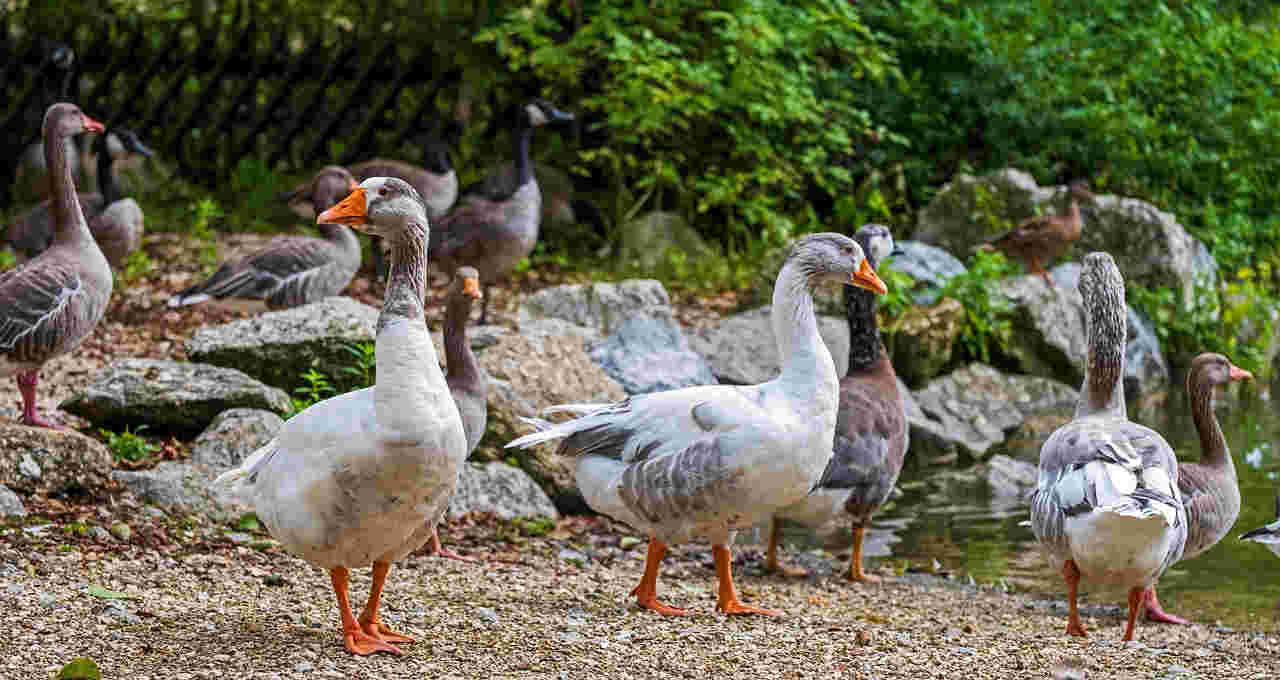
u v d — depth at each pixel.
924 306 13.91
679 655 5.98
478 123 18.03
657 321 12.12
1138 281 15.73
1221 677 6.04
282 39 19.14
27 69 21.53
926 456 12.06
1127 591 8.27
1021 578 8.55
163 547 7.39
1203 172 18.78
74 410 9.25
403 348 5.37
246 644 5.67
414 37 18.06
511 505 9.14
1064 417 13.23
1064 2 19.22
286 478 5.46
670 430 6.85
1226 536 9.33
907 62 18.70
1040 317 14.09
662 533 6.98
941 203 16.61
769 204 16.92
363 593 6.89
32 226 13.77
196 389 9.27
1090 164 18.31
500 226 12.85
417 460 5.34
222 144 19.77
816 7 17.14
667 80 15.71
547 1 16.88
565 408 7.31
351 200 5.49
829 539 9.55
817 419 6.86
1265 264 17.75
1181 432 12.41
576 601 7.08
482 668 5.55
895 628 6.95
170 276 14.36
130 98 20.19
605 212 17.19
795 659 5.99
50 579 6.54
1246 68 19.47
